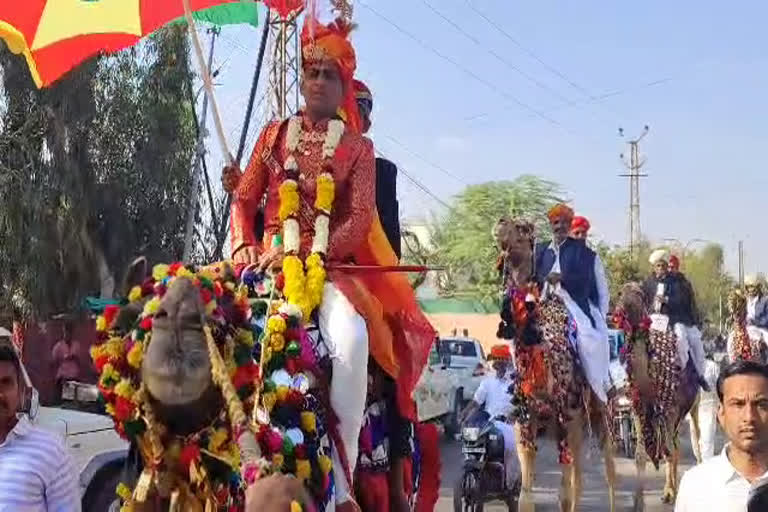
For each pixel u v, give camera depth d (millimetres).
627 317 10430
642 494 10328
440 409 16938
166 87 20609
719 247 74000
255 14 6926
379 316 4184
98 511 7410
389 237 5004
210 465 3283
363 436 4340
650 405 10359
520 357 8219
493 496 10453
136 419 3256
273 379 3559
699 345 10938
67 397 8648
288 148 4328
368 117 5051
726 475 4340
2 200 18359
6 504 4180
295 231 4117
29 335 17703
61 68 6227
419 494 5141
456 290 33469
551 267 8547
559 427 8188
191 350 3100
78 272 19031
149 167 20047
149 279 3449
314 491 3594
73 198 19000
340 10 4531
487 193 39594
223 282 3514
